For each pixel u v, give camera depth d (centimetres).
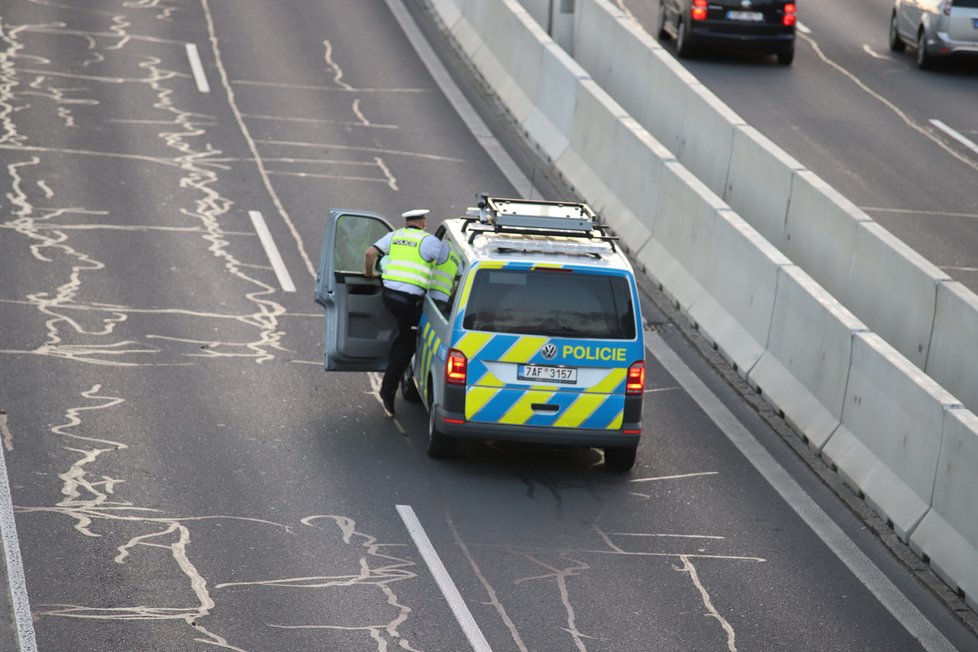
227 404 2919
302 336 3344
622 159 4319
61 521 2327
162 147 4619
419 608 2139
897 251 3347
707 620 2186
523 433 2652
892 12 7044
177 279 3591
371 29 6259
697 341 3538
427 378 2786
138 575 2167
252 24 6166
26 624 1984
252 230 3988
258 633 2019
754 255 3362
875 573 2414
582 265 2653
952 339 3078
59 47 5569
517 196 4500
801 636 2161
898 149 5391
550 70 5028
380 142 4884
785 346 3167
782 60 6556
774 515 2622
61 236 3797
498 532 2450
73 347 3117
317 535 2372
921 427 2547
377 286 2938
